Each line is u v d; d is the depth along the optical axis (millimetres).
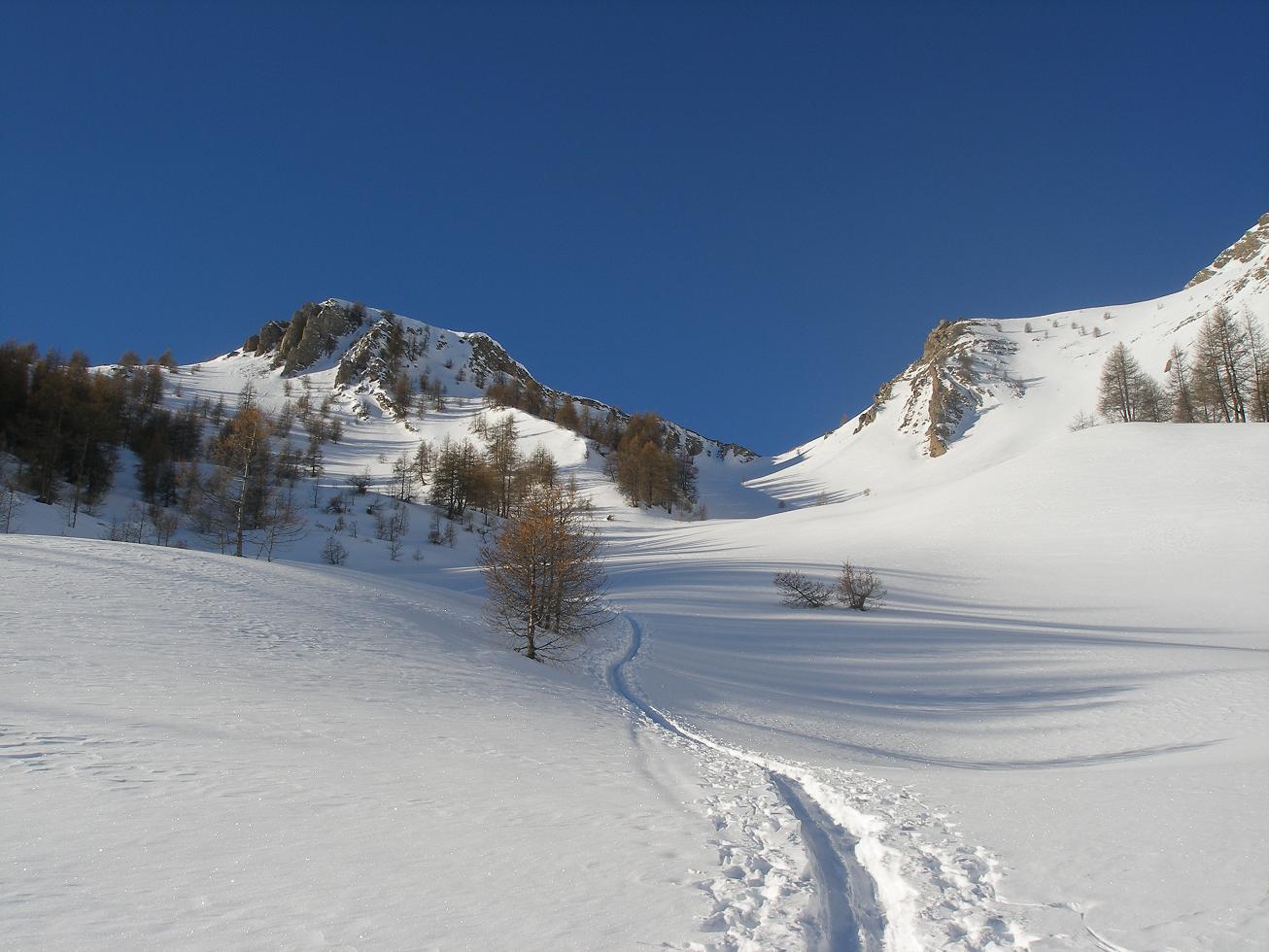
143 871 4602
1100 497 50812
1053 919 4375
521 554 23516
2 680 9703
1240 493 45688
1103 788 7852
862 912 4980
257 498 38281
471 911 4332
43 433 50344
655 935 4172
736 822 6895
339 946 3754
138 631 14250
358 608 21188
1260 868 4820
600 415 196000
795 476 162375
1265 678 18125
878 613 34875
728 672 21734
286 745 8352
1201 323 136250
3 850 4754
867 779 9219
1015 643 26812
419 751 8898
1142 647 25312
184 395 163500
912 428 166250
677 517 98875
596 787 8055
